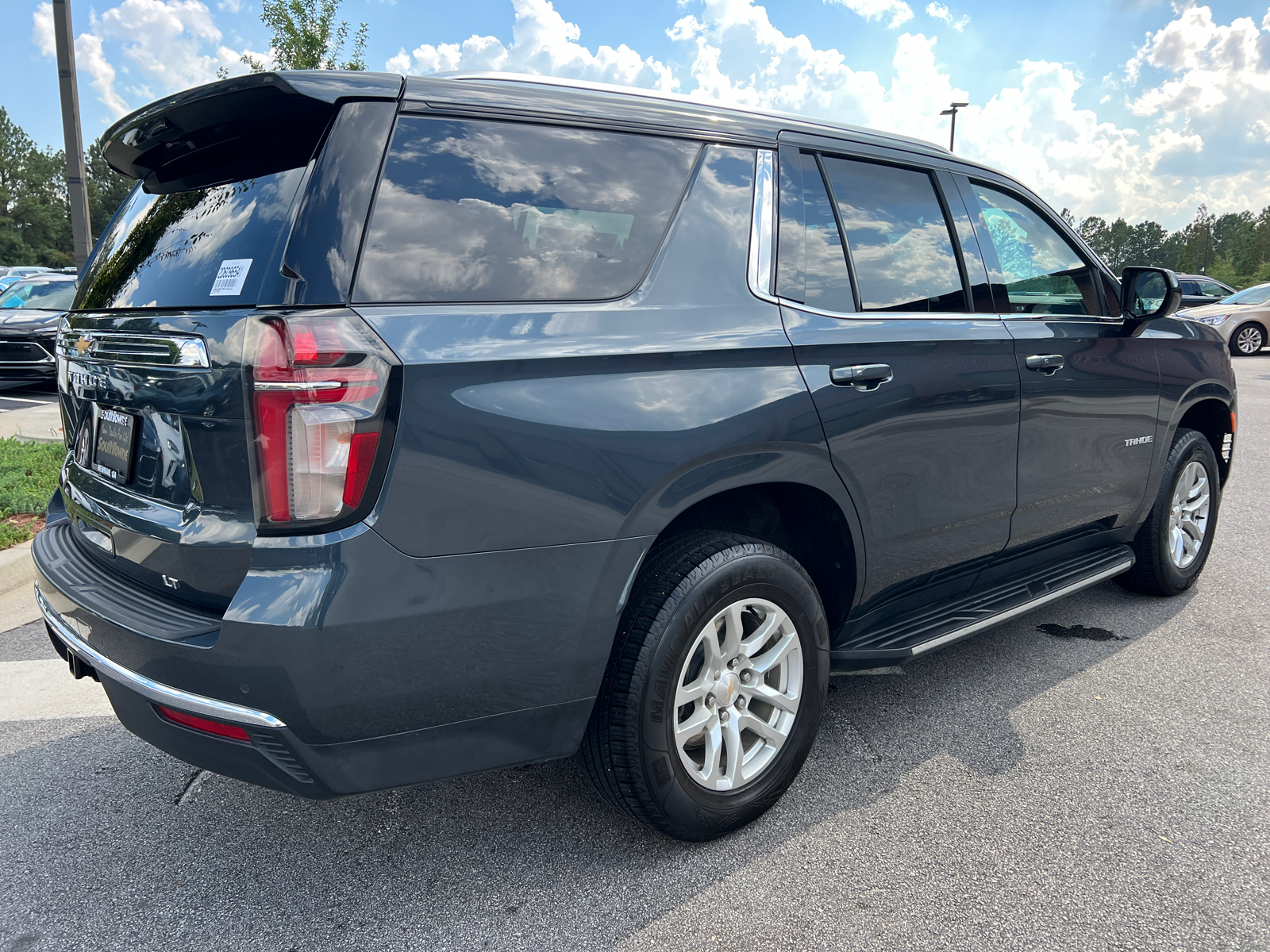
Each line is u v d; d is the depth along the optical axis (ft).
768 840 7.97
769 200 8.22
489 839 8.08
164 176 7.82
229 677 5.85
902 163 9.68
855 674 11.62
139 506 6.88
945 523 9.49
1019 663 11.88
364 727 6.07
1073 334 10.98
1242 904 7.00
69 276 43.86
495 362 6.18
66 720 10.67
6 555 15.46
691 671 7.75
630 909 7.07
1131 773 9.05
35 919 7.09
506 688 6.54
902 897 7.14
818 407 7.88
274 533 5.77
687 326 7.26
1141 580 14.01
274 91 6.24
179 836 8.21
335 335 5.69
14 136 323.37
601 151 7.31
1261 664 11.71
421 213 6.29
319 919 7.04
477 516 6.13
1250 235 446.60
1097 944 6.57
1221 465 15.01
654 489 6.85
